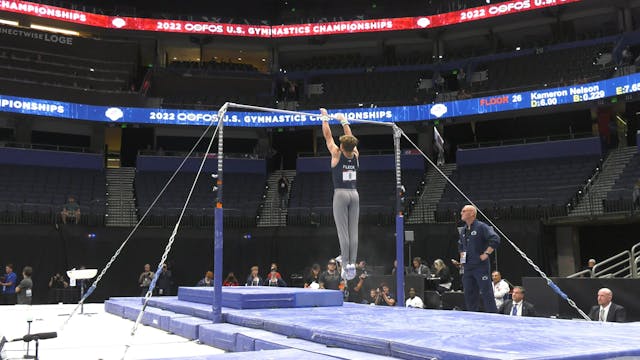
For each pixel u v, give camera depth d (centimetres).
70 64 3616
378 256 2670
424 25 3653
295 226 2809
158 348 668
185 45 3953
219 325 720
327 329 550
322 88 3900
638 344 438
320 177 3406
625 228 2742
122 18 3591
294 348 521
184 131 3803
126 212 2941
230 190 3291
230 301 868
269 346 561
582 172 2878
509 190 2912
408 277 1473
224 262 2744
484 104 3192
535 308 1228
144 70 4000
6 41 3447
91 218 2684
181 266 2669
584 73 3316
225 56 4216
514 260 2416
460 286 2403
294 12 4344
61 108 3170
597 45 3431
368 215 2792
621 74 2961
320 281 1519
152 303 1076
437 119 3319
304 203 3186
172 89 3838
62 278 2380
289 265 2747
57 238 2484
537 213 2525
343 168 1019
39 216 2548
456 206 2859
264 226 2930
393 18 3866
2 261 2372
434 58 3775
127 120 3325
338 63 4038
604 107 3127
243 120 3462
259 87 3859
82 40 3597
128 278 2589
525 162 3138
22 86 3166
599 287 1148
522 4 3372
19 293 1794
